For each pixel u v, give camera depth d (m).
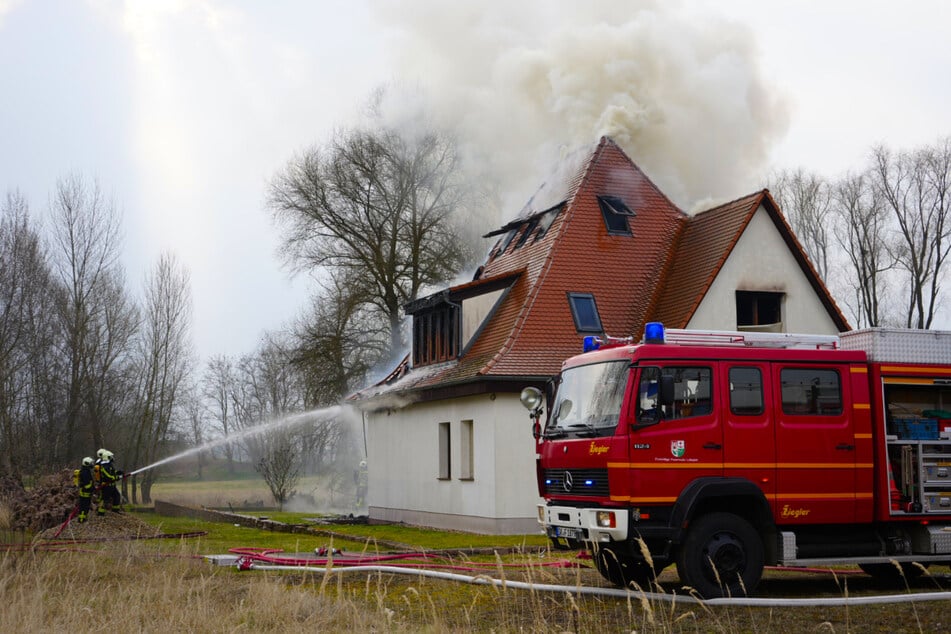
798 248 23.09
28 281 40.22
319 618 9.62
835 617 9.94
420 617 9.98
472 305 24.09
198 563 13.80
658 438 11.09
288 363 38.53
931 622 9.57
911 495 12.11
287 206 38.25
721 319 22.34
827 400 11.93
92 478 21.30
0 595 10.05
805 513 11.59
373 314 38.09
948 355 12.53
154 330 43.12
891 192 41.84
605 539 10.95
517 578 12.68
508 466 20.66
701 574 10.89
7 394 38.03
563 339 22.14
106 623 9.28
